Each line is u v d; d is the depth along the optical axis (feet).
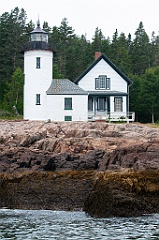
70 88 197.26
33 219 86.43
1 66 288.30
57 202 99.19
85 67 305.94
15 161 120.16
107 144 131.03
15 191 100.83
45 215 90.38
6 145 136.26
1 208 98.78
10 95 266.77
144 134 140.67
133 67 339.36
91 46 331.57
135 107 243.81
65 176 104.22
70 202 98.89
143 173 95.86
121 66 301.43
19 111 258.57
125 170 103.04
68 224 81.66
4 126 153.99
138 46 353.51
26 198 100.12
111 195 88.43
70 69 306.96
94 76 213.66
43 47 199.72
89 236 72.13
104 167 113.29
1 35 295.48
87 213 91.45
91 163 116.88
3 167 115.75
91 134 139.64
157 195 90.43
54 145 133.39
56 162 118.21
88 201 92.58
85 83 213.25
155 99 238.89
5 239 70.64
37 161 118.32
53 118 194.29
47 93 194.80
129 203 87.92
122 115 203.51
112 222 82.74
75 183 101.50
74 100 193.88
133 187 90.58
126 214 87.45
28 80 199.72
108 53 328.49
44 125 150.82
